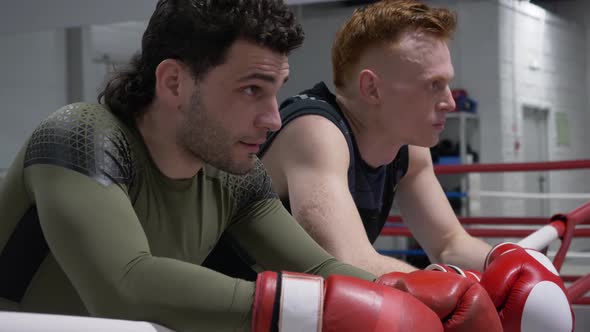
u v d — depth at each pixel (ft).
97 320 2.22
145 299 2.60
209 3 2.99
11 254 3.26
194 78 3.07
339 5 29.17
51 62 27.17
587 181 36.19
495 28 28.84
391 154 5.61
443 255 6.13
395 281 3.02
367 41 5.31
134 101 3.29
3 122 25.88
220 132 3.08
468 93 29.58
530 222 11.61
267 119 3.06
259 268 4.13
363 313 2.47
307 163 4.96
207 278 2.65
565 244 6.10
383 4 5.35
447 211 6.24
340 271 3.67
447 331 2.77
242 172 3.20
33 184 2.97
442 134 29.27
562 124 34.01
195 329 2.60
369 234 5.94
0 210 3.26
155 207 3.39
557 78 33.71
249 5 2.96
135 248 2.74
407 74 5.19
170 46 3.12
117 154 3.05
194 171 3.46
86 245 2.70
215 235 3.76
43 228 2.85
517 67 30.27
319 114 5.15
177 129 3.18
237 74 2.99
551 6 36.68
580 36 36.01
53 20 13.56
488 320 2.81
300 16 29.07
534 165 10.72
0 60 25.63
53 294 3.30
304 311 2.47
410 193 6.30
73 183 2.84
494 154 29.19
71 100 27.63
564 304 3.53
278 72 3.05
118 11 12.88
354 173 5.50
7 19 13.73
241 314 2.56
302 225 4.81
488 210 29.43
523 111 31.12
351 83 5.50
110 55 28.60
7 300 3.31
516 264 3.60
